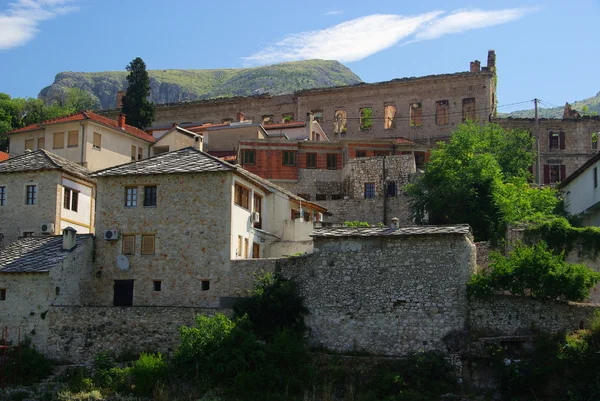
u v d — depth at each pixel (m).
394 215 62.62
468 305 36.47
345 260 38.53
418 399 33.28
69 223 50.41
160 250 42.66
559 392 33.47
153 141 71.19
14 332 39.50
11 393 35.00
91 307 39.28
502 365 34.28
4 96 94.88
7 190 50.16
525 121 82.94
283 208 51.62
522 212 51.38
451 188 52.69
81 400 34.44
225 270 41.31
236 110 93.19
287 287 38.47
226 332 36.22
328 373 35.44
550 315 35.75
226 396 34.38
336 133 88.50
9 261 41.16
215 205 42.41
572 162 81.94
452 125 83.94
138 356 38.28
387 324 37.22
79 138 64.06
